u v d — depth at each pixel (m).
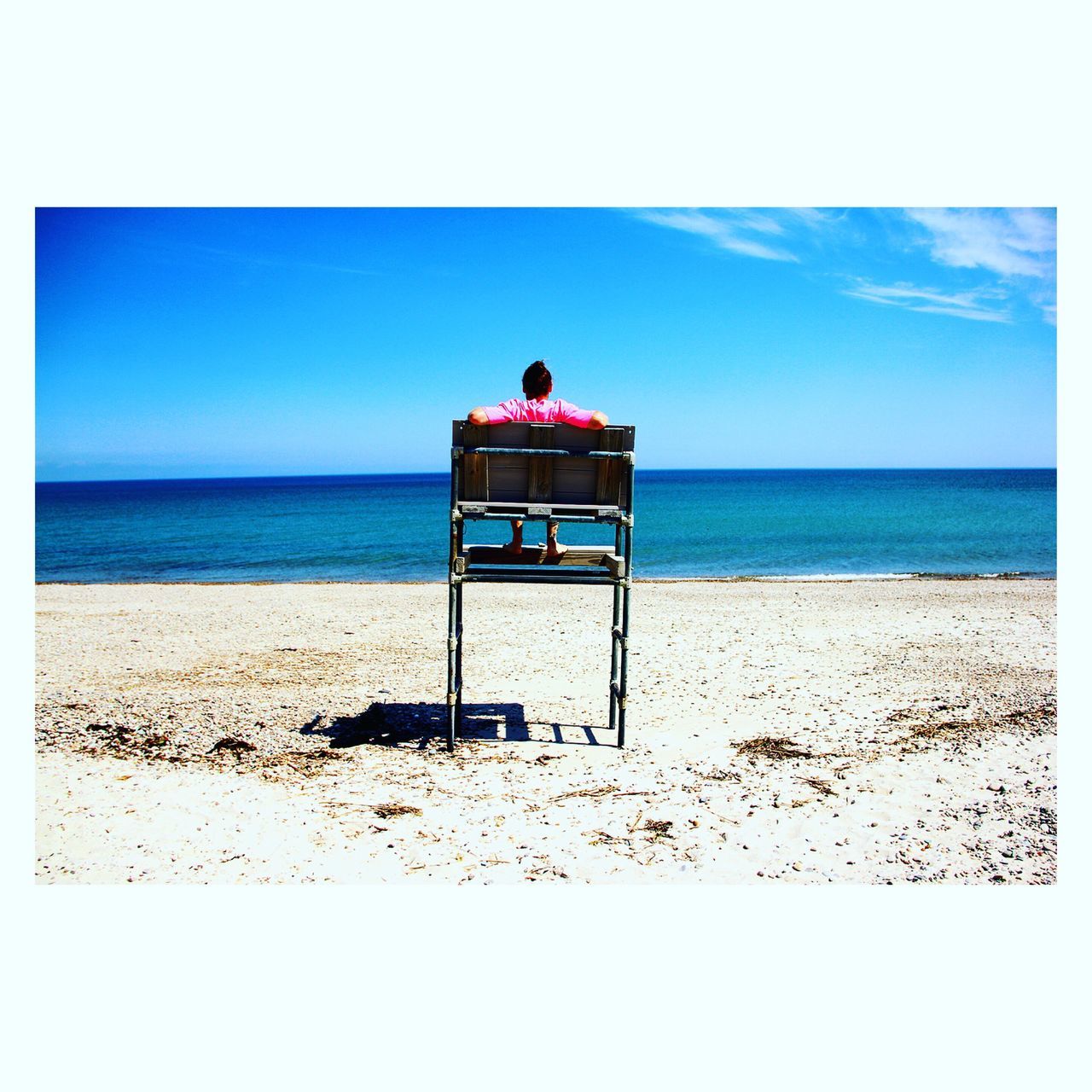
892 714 7.68
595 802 5.62
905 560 26.95
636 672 9.51
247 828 5.18
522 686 8.90
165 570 26.72
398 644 11.26
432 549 32.62
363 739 7.05
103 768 6.27
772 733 7.16
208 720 7.52
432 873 4.61
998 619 13.17
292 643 11.34
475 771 6.24
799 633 11.94
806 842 5.01
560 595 16.58
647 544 33.38
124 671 9.55
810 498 70.31
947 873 4.65
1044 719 7.48
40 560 30.05
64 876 4.55
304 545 34.56
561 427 6.32
